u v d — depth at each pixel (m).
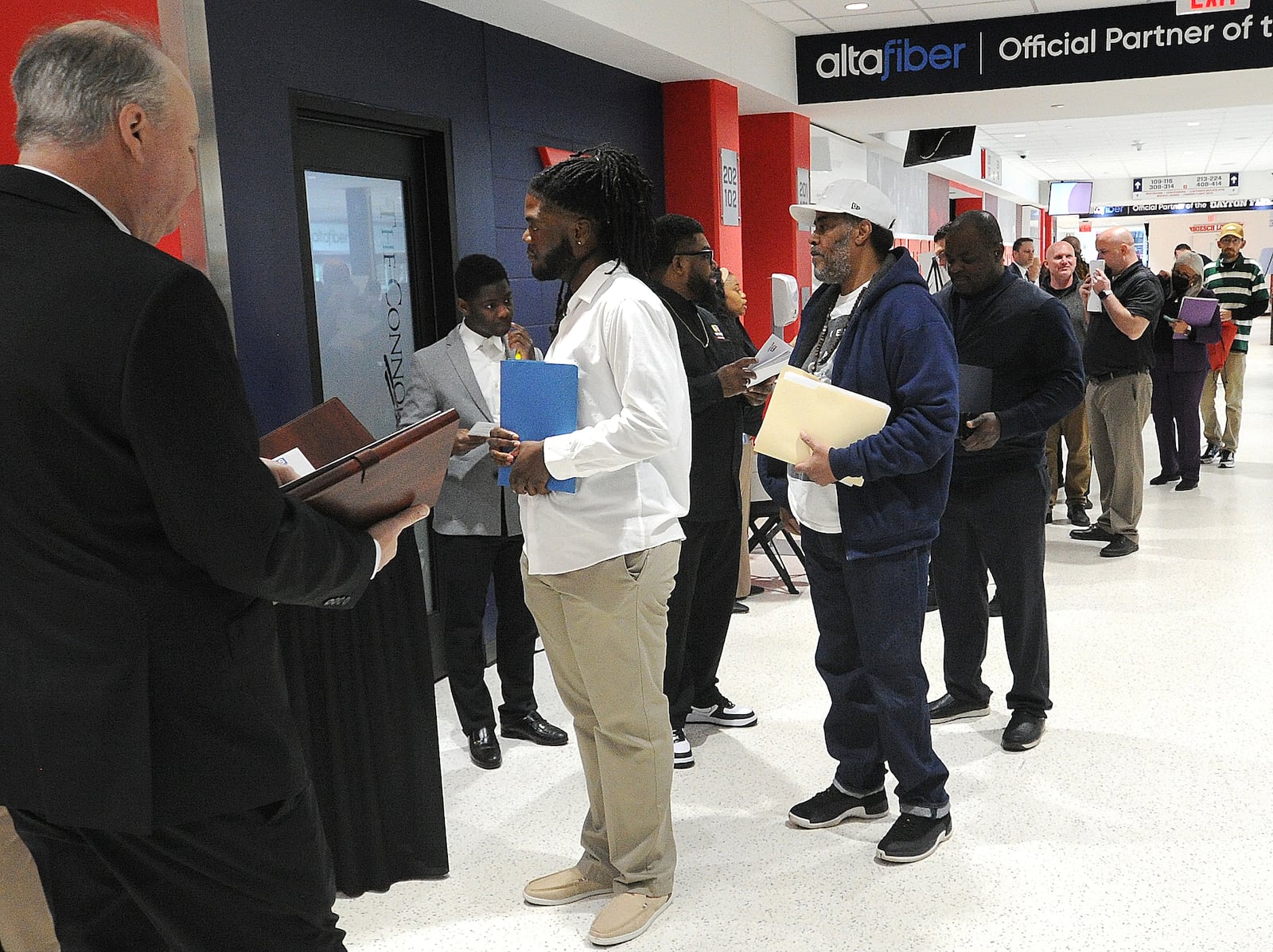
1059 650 4.23
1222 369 8.19
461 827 2.96
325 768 2.52
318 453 2.09
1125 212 23.05
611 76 5.62
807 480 2.63
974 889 2.52
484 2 4.15
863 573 2.56
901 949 2.29
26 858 1.86
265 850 1.34
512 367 2.21
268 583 1.24
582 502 2.19
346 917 2.52
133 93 1.23
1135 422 5.57
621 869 2.44
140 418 1.14
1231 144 16.78
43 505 1.17
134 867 1.28
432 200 4.29
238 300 3.29
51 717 1.21
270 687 1.34
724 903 2.51
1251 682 3.78
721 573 3.48
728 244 6.37
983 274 3.21
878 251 2.63
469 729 3.39
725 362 3.53
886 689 2.61
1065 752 3.27
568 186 2.21
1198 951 2.24
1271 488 7.30
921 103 7.14
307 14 3.51
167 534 1.20
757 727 3.59
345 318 3.90
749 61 6.28
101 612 1.19
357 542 1.40
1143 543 5.91
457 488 3.36
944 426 2.43
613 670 2.28
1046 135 13.98
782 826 2.89
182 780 1.24
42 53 1.23
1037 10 6.38
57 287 1.15
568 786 3.21
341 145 3.82
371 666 2.54
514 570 3.49
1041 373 3.19
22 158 1.25
